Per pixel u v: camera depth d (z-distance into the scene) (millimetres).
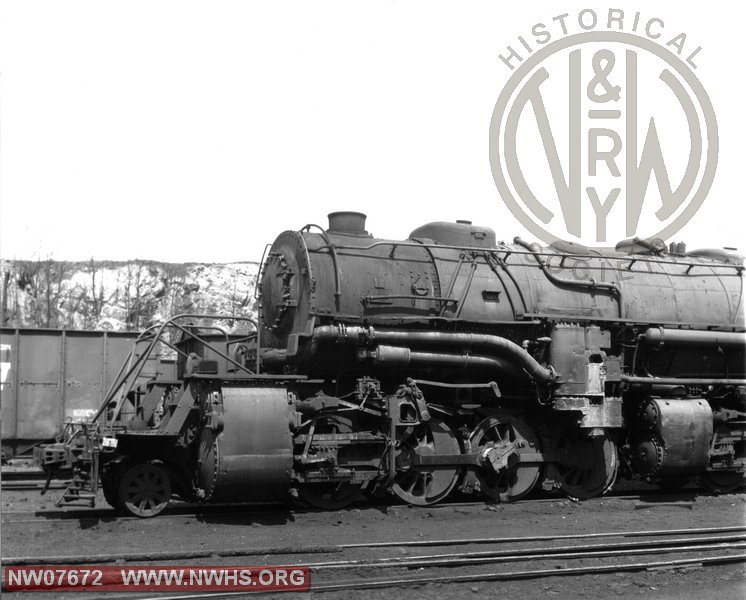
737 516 12484
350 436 11914
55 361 20438
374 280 12594
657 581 8586
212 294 52812
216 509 11961
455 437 13078
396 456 12336
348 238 13141
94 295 46281
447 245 13797
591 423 13383
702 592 8289
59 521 10719
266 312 13344
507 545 9805
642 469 14422
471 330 13250
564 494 14234
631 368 14750
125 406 13180
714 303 15484
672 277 15367
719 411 15164
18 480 15852
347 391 12734
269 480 11055
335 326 11992
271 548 9125
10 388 19938
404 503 12914
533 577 8414
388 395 12406
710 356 15602
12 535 9805
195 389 11469
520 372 13219
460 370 12898
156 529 10422
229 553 8891
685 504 13492
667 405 14203
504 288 13547
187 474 11680
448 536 10266
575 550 9438
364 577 8234
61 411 20266
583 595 8031
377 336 12070
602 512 12602
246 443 10961
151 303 50188
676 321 14961
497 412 13445
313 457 11531
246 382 11508
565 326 13586
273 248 13539
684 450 14133
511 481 13477
